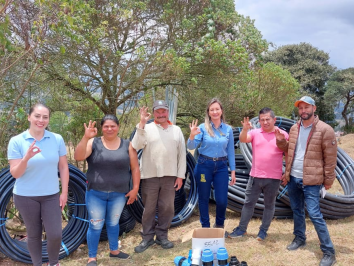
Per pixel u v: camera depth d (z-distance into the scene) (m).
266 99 13.83
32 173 2.97
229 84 9.33
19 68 5.28
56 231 3.10
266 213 4.11
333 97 29.28
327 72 30.02
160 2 8.51
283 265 3.55
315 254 3.76
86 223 4.07
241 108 12.73
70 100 7.51
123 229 4.54
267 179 3.95
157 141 3.87
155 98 10.19
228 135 4.16
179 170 3.99
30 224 3.05
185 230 4.73
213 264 3.27
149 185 3.93
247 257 3.74
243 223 4.26
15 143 2.95
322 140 3.49
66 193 3.22
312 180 3.52
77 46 6.61
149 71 7.61
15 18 4.91
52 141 3.10
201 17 8.30
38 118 2.97
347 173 5.73
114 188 3.54
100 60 7.50
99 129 7.84
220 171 4.13
